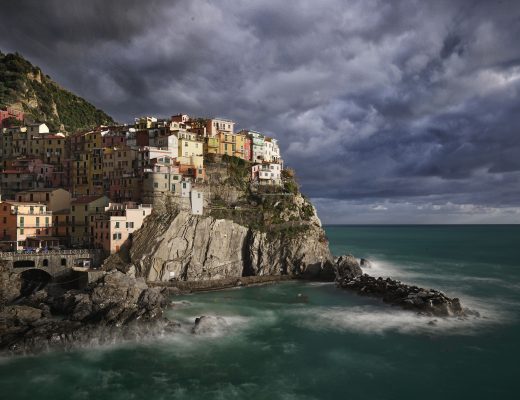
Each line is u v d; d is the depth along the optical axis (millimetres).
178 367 54562
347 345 62688
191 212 111438
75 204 105312
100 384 49719
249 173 139125
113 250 97312
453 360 57344
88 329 62750
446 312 75875
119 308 68312
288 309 82438
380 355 59000
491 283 110062
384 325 71688
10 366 54125
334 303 87312
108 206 103938
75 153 137625
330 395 47812
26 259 86438
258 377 52031
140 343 62156
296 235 118562
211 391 48312
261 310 81625
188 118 157250
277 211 123688
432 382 51156
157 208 107750
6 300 78875
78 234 104250
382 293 90250
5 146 149375
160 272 98250
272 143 170750
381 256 177375
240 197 129375
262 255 113750
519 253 191125
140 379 51031
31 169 131000
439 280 114750
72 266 91250
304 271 114500
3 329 63000
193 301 88062
